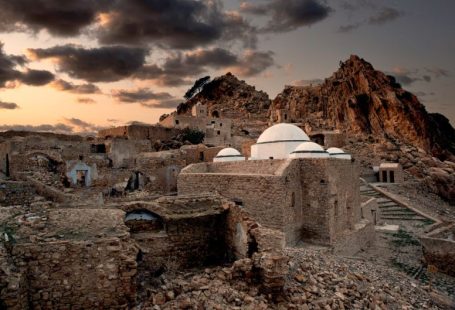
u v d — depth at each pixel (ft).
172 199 43.52
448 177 153.28
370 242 75.41
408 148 209.97
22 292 23.44
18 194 56.75
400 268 61.52
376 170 167.32
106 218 33.14
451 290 51.60
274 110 307.58
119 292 26.43
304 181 59.77
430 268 60.70
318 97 288.30
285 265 29.25
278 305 27.37
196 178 66.49
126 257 26.96
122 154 109.09
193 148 118.62
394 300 34.42
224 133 196.03
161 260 40.14
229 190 60.34
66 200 57.62
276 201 52.16
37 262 25.20
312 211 58.34
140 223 41.57
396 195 127.75
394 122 238.07
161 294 27.48
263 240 34.27
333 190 59.26
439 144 250.57
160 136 158.51
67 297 25.48
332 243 56.34
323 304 28.35
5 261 23.66
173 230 41.52
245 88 383.24
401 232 88.17
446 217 114.21
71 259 25.89
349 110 248.93
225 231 43.45
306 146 68.59
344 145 201.46
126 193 84.02
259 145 85.30
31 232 28.43
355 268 42.39
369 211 85.87
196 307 25.50
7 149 85.10
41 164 77.71
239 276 29.81
